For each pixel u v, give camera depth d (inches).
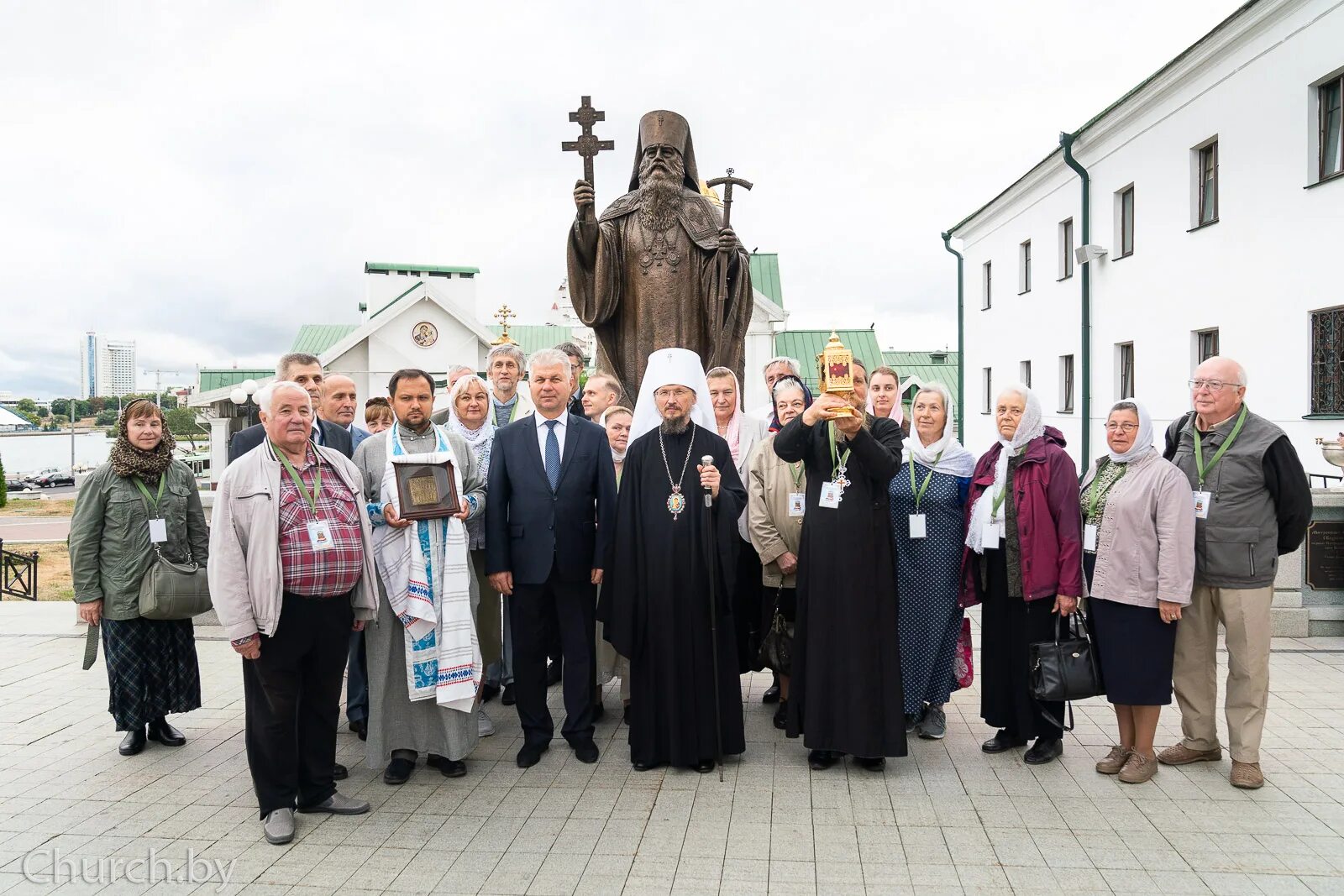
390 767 178.7
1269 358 490.6
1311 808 161.2
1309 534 285.4
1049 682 173.8
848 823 156.2
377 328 1246.3
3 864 144.8
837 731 176.4
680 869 140.3
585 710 189.0
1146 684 171.0
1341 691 228.8
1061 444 186.9
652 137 271.1
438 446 186.4
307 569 153.9
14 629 319.6
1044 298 810.2
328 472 163.2
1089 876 136.9
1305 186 460.8
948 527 195.8
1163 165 598.2
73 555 190.9
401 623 178.5
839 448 179.2
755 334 1176.8
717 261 265.1
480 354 1280.8
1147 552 171.2
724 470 187.8
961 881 135.8
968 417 1031.0
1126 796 167.3
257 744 154.1
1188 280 570.6
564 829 155.3
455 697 173.5
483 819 159.9
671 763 179.9
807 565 180.1
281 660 154.2
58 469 2672.2
